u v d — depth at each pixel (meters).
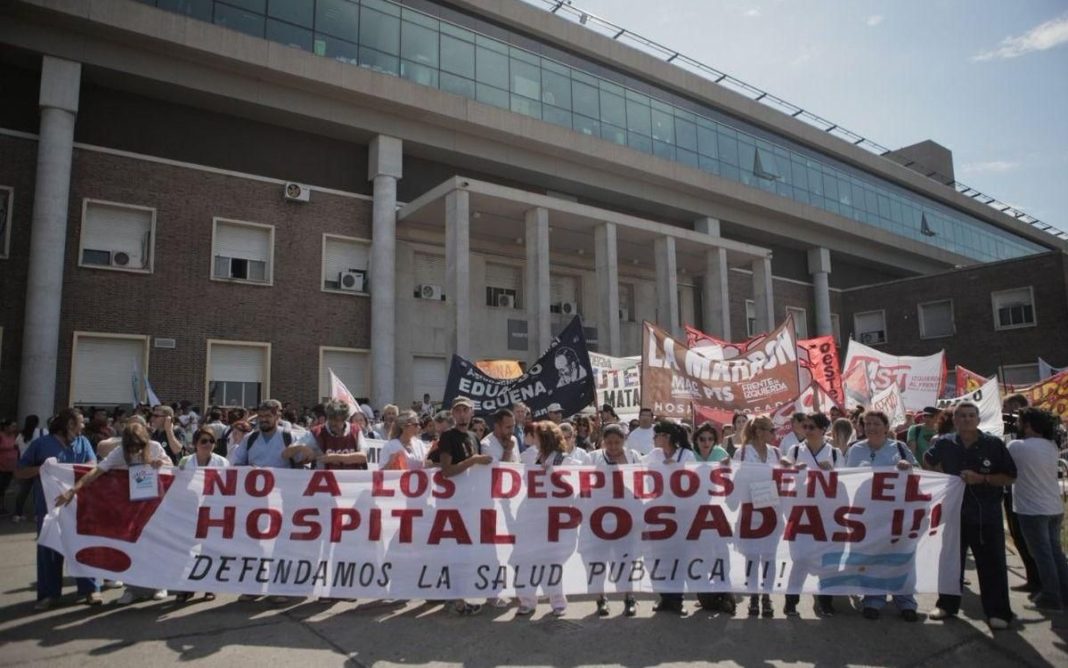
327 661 5.18
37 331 16.45
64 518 6.53
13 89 17.42
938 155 50.94
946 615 6.34
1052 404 13.90
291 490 6.75
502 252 25.62
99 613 6.39
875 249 40.06
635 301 29.70
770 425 7.37
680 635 5.85
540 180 26.05
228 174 20.00
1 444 11.83
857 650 5.46
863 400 14.62
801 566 6.55
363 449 7.60
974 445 6.38
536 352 21.56
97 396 17.59
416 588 6.55
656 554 6.64
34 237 16.73
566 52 27.08
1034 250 54.84
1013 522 7.30
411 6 23.06
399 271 22.77
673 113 30.45
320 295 21.05
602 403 12.66
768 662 5.18
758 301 28.88
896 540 6.52
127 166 18.56
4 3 16.42
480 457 6.72
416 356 22.88
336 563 6.63
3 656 5.23
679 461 6.94
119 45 18.12
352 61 21.55
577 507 6.75
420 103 21.94
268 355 19.88
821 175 37.38
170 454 10.88
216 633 5.82
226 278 19.55
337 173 21.97
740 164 32.91
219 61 19.09
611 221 23.70
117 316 17.94
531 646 5.54
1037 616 6.32
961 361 35.69
